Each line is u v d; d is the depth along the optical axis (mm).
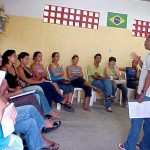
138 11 5613
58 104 4180
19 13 5086
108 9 5469
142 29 5664
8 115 1477
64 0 5262
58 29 5277
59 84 4262
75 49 5387
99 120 3703
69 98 4188
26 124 1919
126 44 5613
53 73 4547
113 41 5547
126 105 4824
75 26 5344
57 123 3148
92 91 4762
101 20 5457
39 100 2885
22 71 3721
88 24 5402
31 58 5195
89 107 4602
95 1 5395
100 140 2814
